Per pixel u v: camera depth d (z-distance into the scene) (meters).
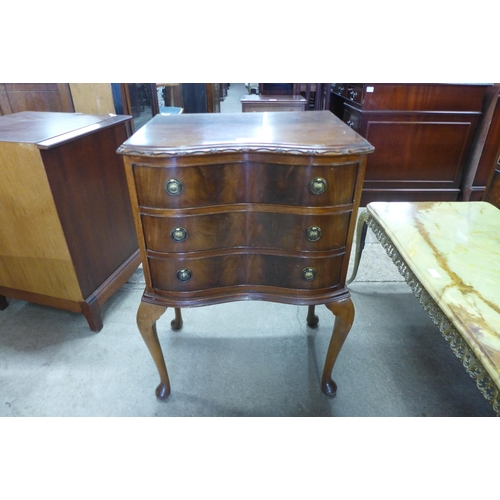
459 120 2.39
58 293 1.48
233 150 0.83
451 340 0.92
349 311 1.07
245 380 1.34
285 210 0.91
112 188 1.57
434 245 1.19
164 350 1.47
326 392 1.27
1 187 1.26
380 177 2.58
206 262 0.98
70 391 1.29
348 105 2.66
